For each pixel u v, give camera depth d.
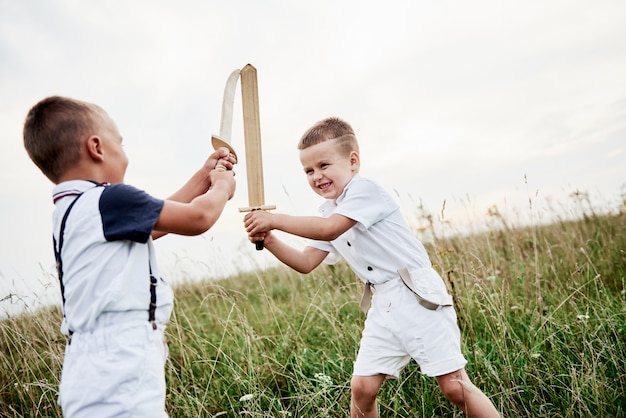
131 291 1.61
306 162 2.52
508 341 3.04
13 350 3.54
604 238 4.68
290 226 2.21
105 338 1.55
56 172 1.75
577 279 3.81
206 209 1.80
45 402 3.03
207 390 2.92
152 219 1.65
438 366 2.20
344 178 2.49
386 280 2.34
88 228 1.62
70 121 1.72
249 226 2.20
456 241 4.72
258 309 4.46
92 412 1.50
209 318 4.23
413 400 2.62
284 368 3.07
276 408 2.67
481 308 3.42
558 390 2.60
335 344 3.31
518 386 2.50
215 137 2.12
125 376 1.52
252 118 2.20
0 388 3.17
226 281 5.13
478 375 2.65
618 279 3.87
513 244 4.48
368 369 2.33
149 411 1.54
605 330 2.90
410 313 2.24
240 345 3.54
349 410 2.62
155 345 1.64
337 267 5.01
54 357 3.09
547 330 2.96
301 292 4.86
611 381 2.52
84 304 1.60
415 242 2.41
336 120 2.57
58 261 1.69
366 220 2.29
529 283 3.63
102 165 1.78
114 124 1.87
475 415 2.14
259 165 2.21
